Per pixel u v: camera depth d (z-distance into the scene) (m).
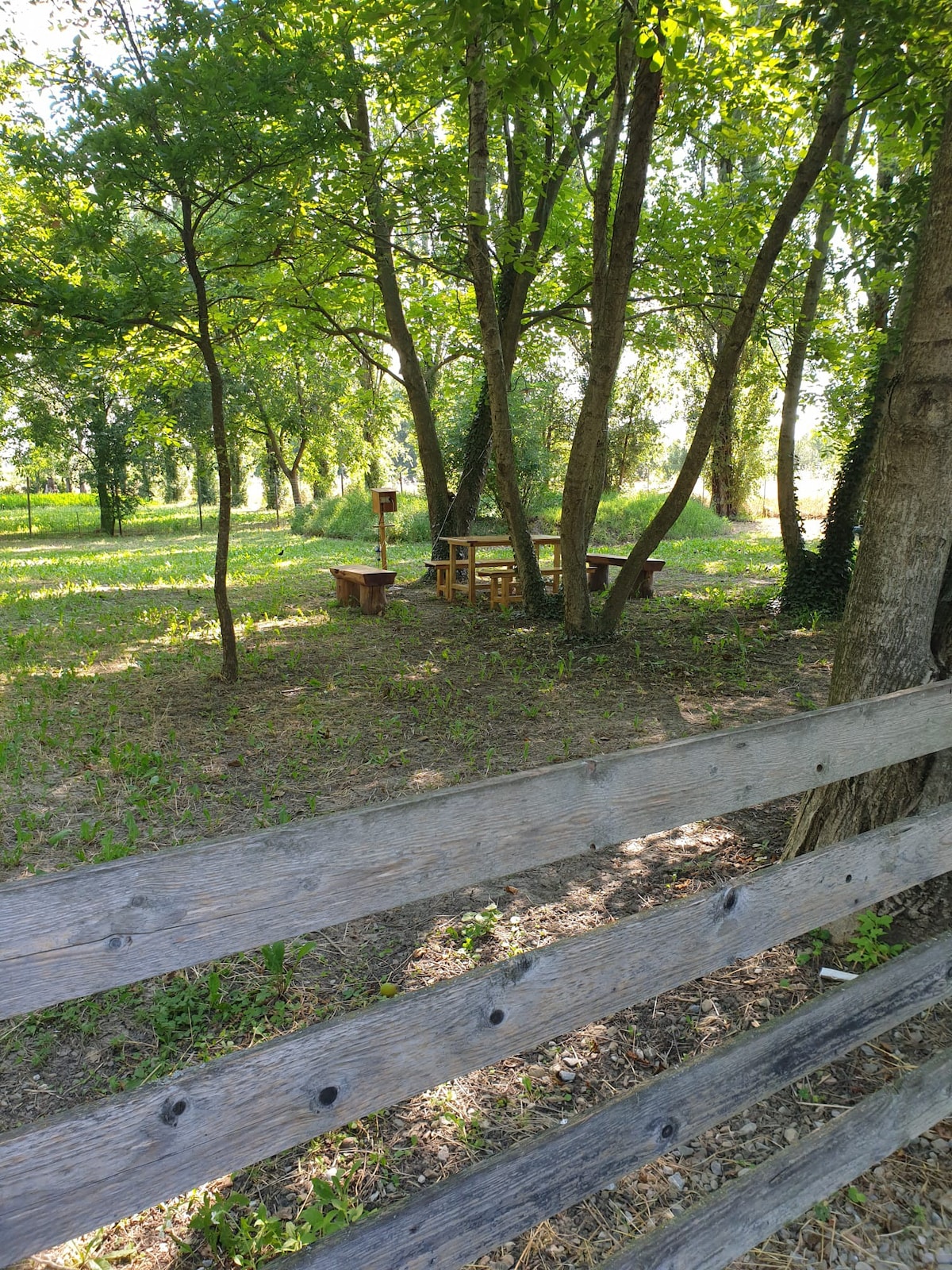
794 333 10.27
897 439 2.92
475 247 8.74
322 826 1.19
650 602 11.81
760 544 20.94
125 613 11.52
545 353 17.31
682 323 15.31
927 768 3.14
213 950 1.13
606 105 9.23
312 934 3.53
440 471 14.28
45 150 5.68
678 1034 2.83
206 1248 2.12
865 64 6.07
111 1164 1.02
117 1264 2.08
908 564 2.94
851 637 3.11
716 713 6.36
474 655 8.64
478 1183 1.37
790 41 6.78
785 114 8.67
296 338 13.57
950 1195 2.21
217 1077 1.08
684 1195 2.23
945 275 2.72
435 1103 2.57
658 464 36.16
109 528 29.55
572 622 9.10
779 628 9.52
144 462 30.42
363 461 32.34
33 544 26.16
